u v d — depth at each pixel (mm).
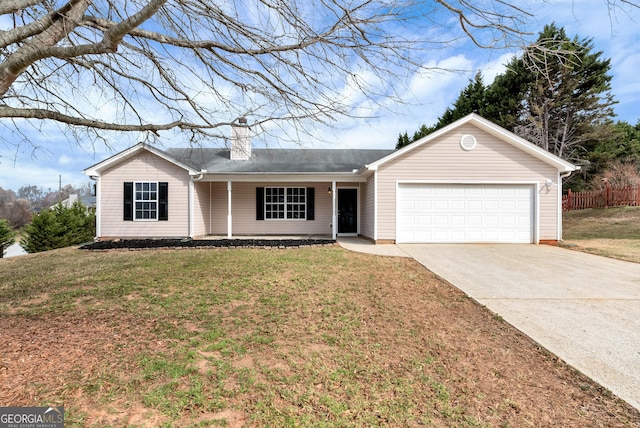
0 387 2443
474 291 5273
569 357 3055
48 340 3262
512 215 11070
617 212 16734
